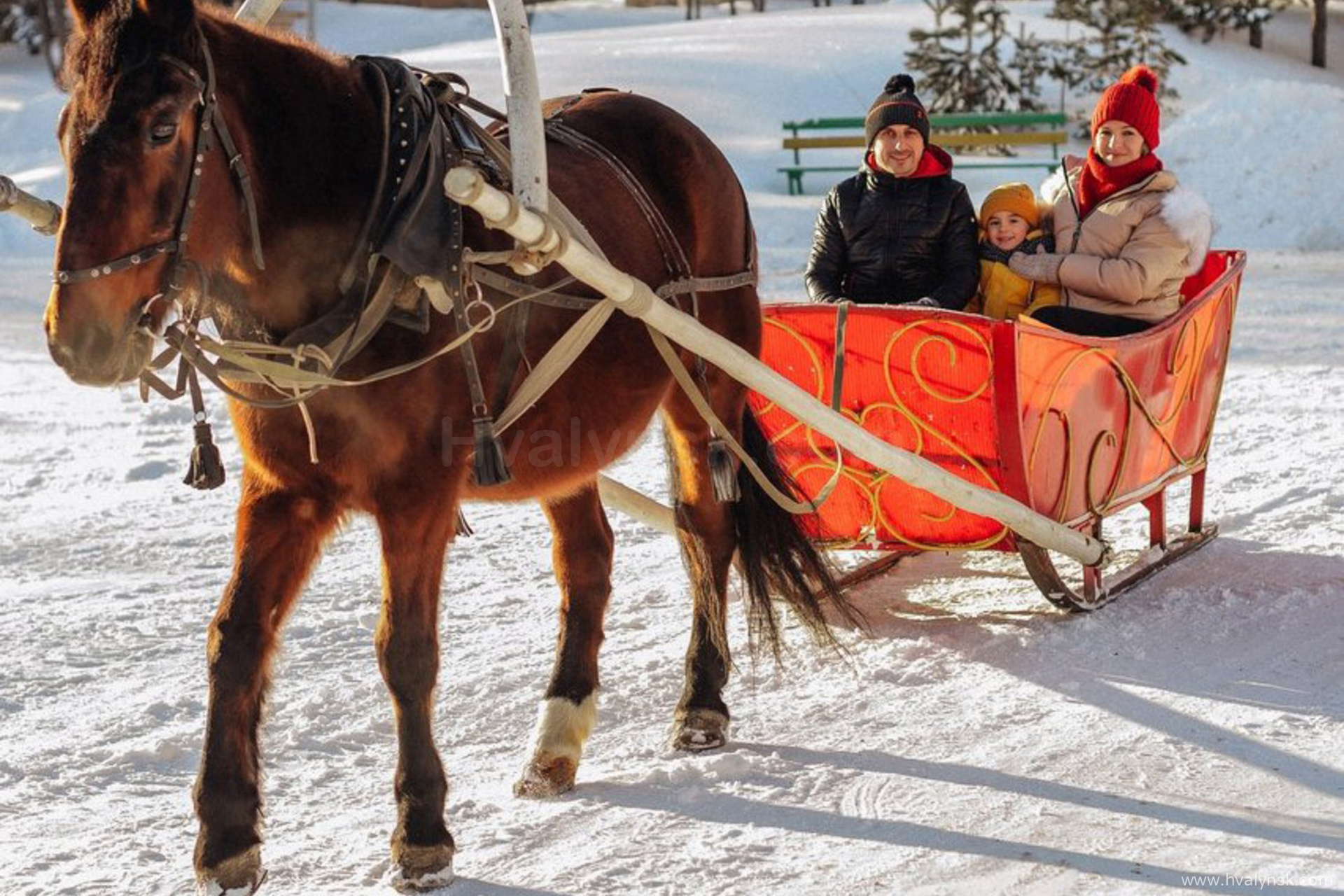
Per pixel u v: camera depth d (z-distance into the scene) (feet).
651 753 15.06
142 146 10.05
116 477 28.27
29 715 16.10
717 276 16.29
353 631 18.92
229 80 11.12
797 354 18.03
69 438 31.83
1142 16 94.53
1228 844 12.38
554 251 12.02
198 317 10.95
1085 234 19.26
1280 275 52.47
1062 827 12.80
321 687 16.83
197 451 11.68
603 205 14.69
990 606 19.20
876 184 20.02
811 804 13.51
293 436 11.81
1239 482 24.63
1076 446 17.89
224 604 11.92
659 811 13.50
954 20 108.27
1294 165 66.69
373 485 12.05
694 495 16.29
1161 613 18.39
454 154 12.34
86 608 20.12
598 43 107.04
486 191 11.13
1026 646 17.44
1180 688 16.03
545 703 14.58
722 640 15.48
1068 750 14.46
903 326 17.07
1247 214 65.05
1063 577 20.10
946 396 17.17
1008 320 18.21
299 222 11.49
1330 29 121.19
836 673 17.02
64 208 10.15
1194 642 17.40
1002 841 12.58
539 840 12.91
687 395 14.90
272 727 15.76
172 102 10.16
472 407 12.43
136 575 21.94
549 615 19.52
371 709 16.22
